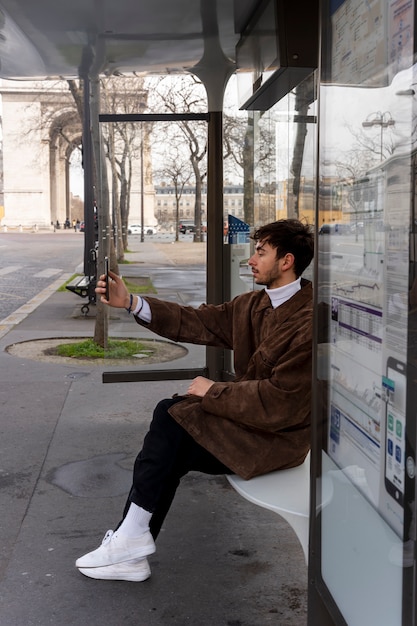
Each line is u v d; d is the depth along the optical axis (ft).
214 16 14.80
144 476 9.43
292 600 9.57
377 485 5.67
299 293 9.20
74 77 23.41
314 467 7.20
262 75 13.60
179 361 19.38
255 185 17.70
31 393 20.90
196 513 12.51
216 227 18.54
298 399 8.64
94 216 43.98
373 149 5.56
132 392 21.07
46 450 15.70
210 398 8.85
